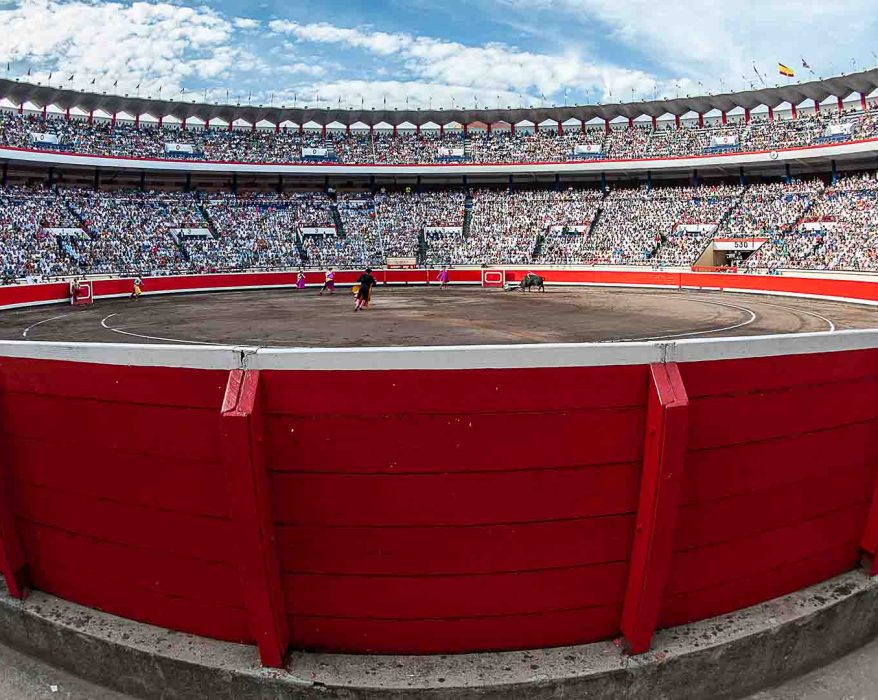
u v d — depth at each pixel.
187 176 52.97
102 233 43.06
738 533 3.79
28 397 3.78
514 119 59.97
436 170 54.31
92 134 49.19
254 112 56.72
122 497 3.68
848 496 4.18
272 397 3.24
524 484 3.37
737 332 18.56
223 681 3.51
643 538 3.42
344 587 3.50
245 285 44.62
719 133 52.66
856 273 32.12
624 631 3.63
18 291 30.75
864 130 43.38
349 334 18.00
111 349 3.46
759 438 3.67
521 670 3.45
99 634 3.78
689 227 47.34
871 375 3.99
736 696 3.79
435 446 3.28
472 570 3.46
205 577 3.64
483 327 19.55
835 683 3.95
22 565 4.17
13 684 3.91
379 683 3.34
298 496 3.36
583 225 51.28
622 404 3.34
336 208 53.97
